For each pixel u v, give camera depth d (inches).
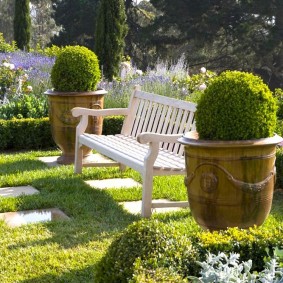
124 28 560.7
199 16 1096.2
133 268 109.2
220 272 101.8
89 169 283.4
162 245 117.0
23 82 421.4
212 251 125.5
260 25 1051.9
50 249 173.8
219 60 1157.1
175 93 421.4
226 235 132.0
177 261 115.0
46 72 464.1
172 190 241.9
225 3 1063.0
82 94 289.4
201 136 166.9
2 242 180.4
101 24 548.4
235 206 160.6
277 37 997.2
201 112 165.8
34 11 1809.8
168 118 248.4
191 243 124.0
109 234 187.0
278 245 128.7
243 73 169.5
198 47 1110.4
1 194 239.6
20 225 199.0
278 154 243.9
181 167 207.5
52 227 195.0
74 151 300.0
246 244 127.9
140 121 272.1
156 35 1146.7
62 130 293.4
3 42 846.5
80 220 203.0
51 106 295.4
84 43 1334.9
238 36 1039.6
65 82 294.4
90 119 287.0
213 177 159.8
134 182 262.5
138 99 280.1
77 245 177.3
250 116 160.7
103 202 224.5
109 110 277.4
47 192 239.0
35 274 155.3
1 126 342.6
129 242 118.8
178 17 1104.8
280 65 1055.0
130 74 472.1
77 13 1314.0
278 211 218.2
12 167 287.6
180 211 213.0
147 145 250.1
